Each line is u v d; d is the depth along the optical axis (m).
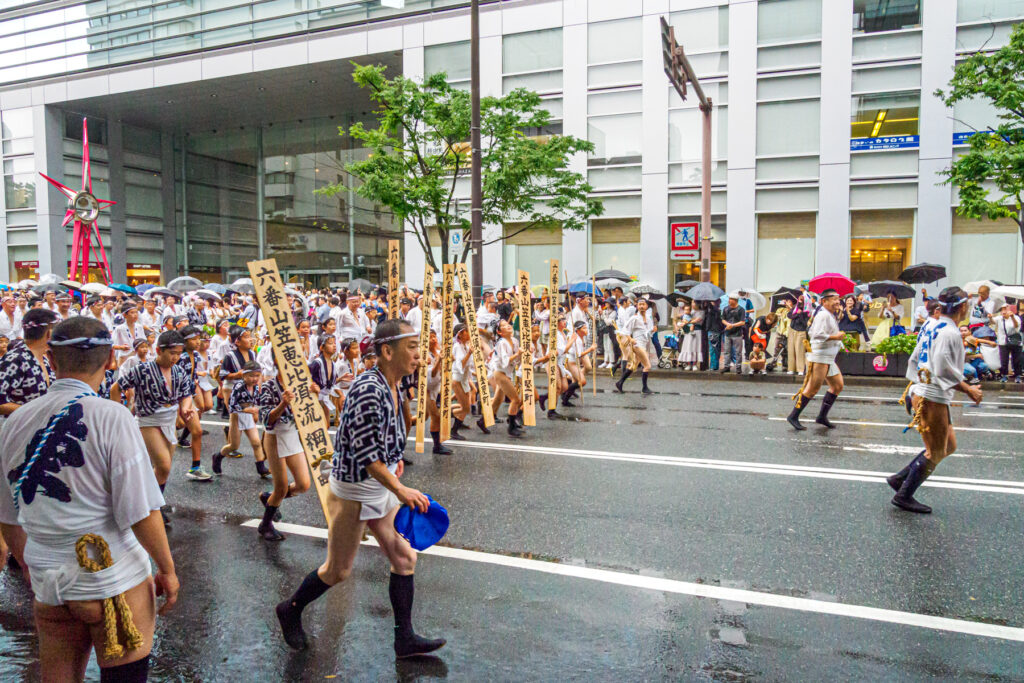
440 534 3.70
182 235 38.56
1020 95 15.26
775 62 21.64
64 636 2.61
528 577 4.91
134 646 2.57
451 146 18.08
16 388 4.94
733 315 16.09
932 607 4.36
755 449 8.70
